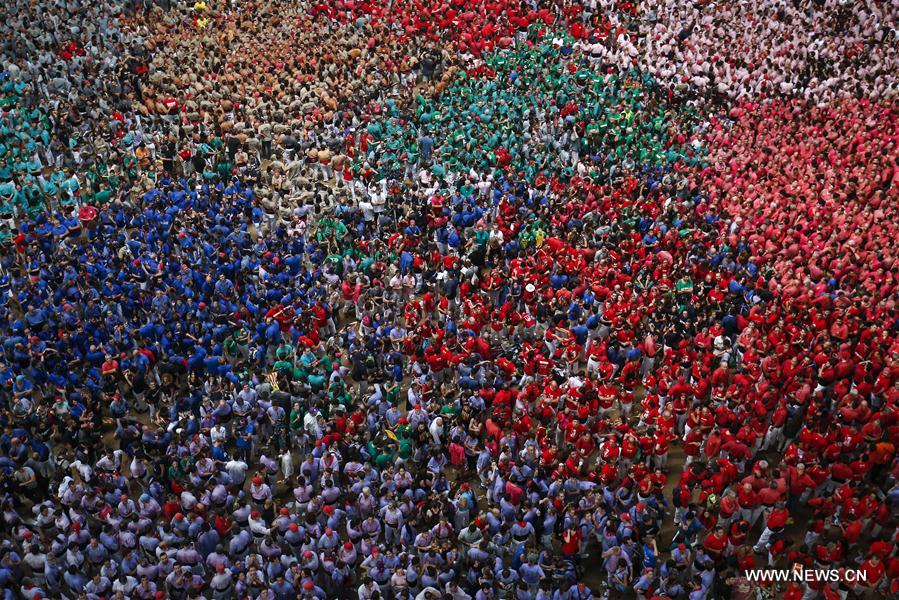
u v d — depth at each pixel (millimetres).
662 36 56875
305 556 27188
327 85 52875
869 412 30859
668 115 49781
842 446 29484
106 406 32875
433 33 58625
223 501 28766
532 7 60750
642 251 39188
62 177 45531
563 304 36219
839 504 28500
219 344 34906
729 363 34688
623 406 32906
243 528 28438
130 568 27094
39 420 31672
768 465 31891
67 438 31297
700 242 39188
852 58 54500
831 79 51781
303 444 31422
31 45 54719
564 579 26062
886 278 36969
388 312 37219
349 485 29688
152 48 56219
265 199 44438
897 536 27359
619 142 47750
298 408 31766
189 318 35562
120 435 31219
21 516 30344
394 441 30281
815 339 33781
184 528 27500
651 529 27391
